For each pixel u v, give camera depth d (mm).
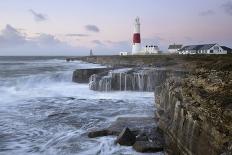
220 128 8445
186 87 13203
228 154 7484
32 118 17062
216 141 8359
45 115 17797
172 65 35219
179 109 11602
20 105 20984
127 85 28797
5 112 18641
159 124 13477
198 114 9977
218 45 69250
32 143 12828
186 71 26844
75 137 13344
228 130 8203
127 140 11969
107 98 24375
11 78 32656
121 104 21219
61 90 28375
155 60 49531
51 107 20250
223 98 10016
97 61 79750
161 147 11359
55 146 12359
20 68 55594
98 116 17406
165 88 16250
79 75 34781
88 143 12430
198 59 36875
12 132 14398
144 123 14414
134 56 64812
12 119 16844
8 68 55625
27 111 18938
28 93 26531
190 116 10297
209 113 9375
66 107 20234
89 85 29703
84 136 13414
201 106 10203
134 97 24828
